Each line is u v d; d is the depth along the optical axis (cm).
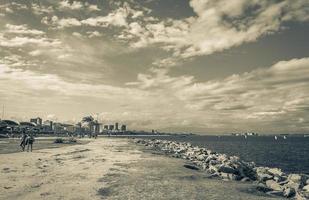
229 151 9119
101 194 1404
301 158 6500
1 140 7631
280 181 2253
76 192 1419
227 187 1772
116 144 7262
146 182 1775
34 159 2883
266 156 7075
